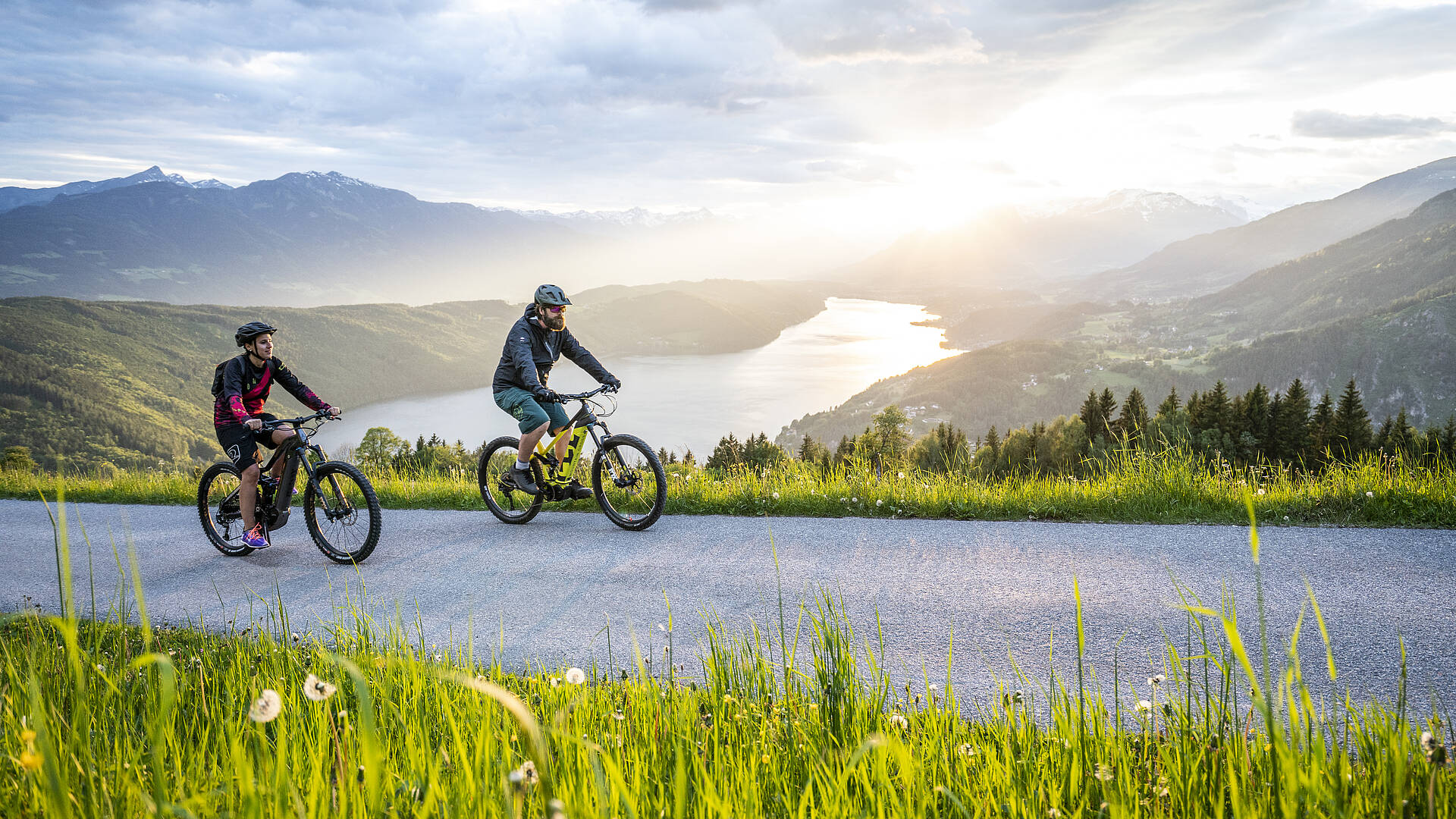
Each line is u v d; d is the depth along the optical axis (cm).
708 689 314
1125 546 618
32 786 193
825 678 290
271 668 372
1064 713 306
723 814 172
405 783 195
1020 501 748
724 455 2500
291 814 165
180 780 214
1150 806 211
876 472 878
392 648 374
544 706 291
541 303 790
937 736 252
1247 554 583
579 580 622
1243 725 251
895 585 561
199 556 780
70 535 896
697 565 640
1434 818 170
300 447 740
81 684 195
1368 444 6188
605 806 155
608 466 788
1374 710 234
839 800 193
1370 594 492
